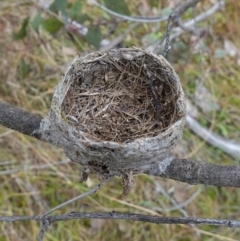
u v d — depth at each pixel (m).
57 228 1.89
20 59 2.15
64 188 1.94
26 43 2.18
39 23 1.81
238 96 2.30
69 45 2.23
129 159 0.91
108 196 1.90
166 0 2.41
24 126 0.99
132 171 0.95
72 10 1.77
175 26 1.96
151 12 2.38
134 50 1.14
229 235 2.00
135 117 1.18
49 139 0.99
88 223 1.92
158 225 1.96
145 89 1.19
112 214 0.93
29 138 2.01
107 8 1.65
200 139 2.16
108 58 1.15
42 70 2.16
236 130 2.22
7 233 1.85
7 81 2.10
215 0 2.47
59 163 1.97
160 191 2.01
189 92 2.25
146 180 2.01
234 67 2.38
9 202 1.89
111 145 0.89
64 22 1.80
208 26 2.42
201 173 0.96
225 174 0.96
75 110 1.14
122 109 1.19
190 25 2.27
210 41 2.40
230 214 2.05
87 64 1.14
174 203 1.99
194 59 2.33
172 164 0.97
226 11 2.49
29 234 1.86
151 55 1.12
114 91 1.20
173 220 0.92
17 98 2.08
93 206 1.91
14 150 1.98
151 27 2.30
